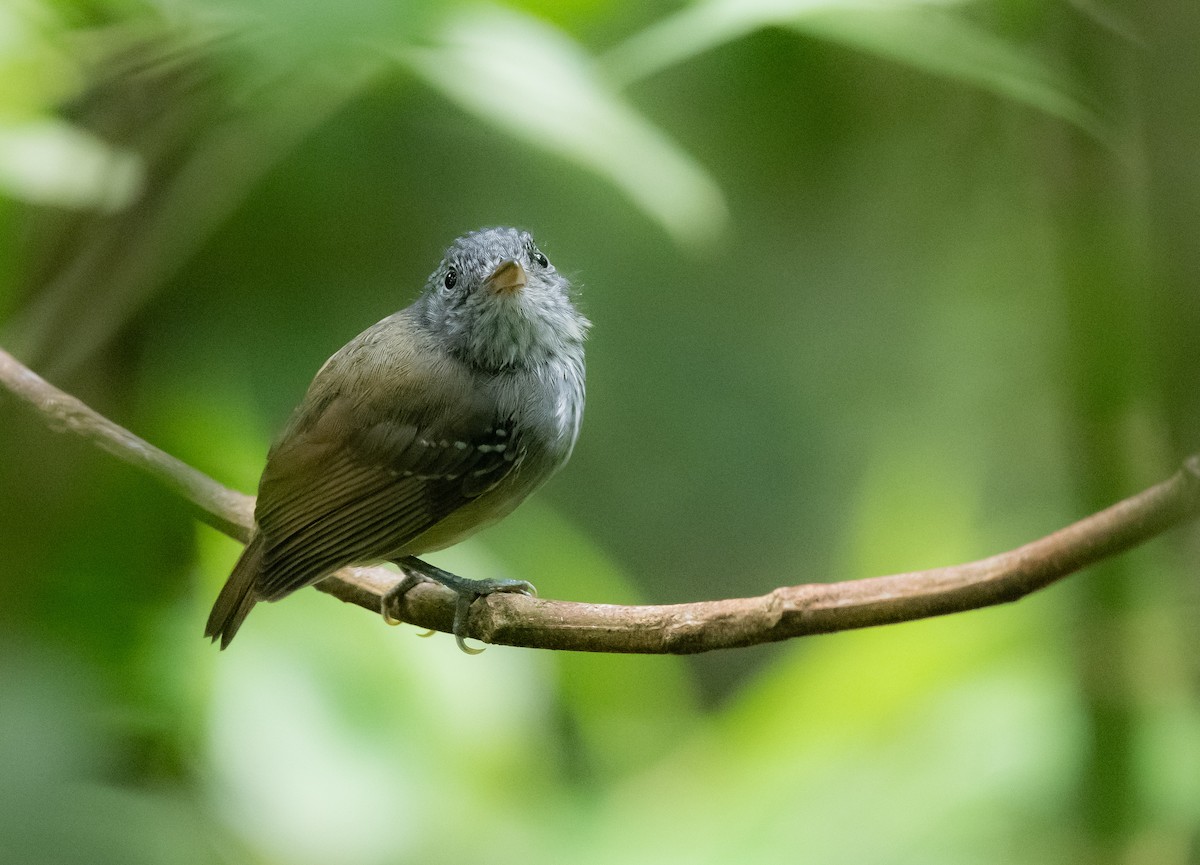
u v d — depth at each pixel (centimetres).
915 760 711
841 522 1144
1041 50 812
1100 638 661
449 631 757
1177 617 655
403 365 832
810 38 966
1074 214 746
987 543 906
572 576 939
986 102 1039
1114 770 635
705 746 838
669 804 797
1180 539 673
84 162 765
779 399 1166
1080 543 530
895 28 757
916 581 569
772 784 734
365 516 801
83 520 573
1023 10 814
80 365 877
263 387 964
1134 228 714
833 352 1152
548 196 1069
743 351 1167
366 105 925
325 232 986
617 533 1173
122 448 630
